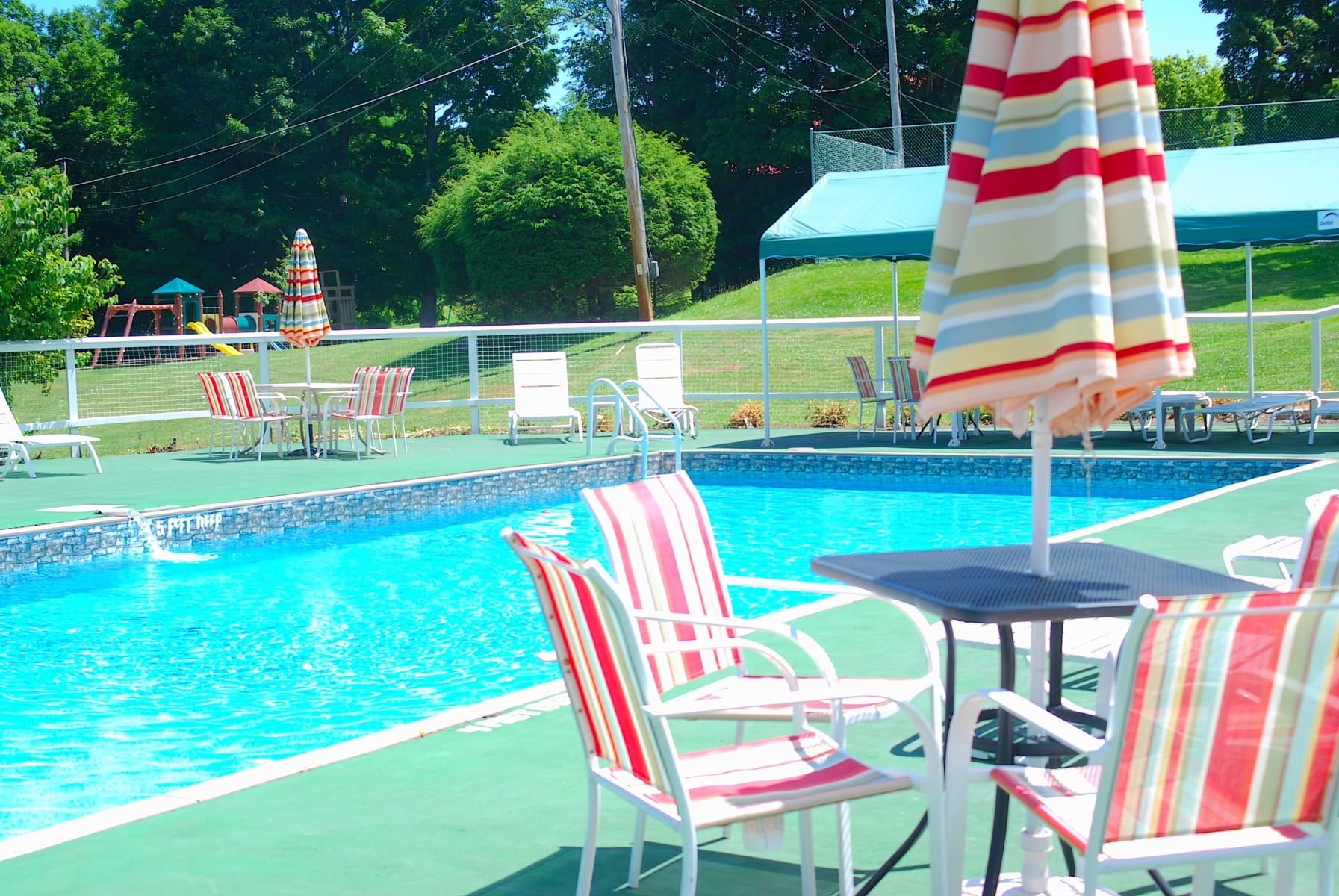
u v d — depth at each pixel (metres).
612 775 2.46
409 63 40.62
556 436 14.65
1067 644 3.57
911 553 3.02
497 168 26.92
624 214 26.61
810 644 2.60
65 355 13.75
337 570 8.16
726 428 15.60
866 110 36.59
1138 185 2.30
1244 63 34.56
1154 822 1.93
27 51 42.09
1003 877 2.63
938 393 2.35
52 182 14.15
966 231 2.37
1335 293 21.31
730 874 2.77
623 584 2.99
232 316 40.88
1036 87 2.34
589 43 40.69
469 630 6.51
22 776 4.36
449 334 14.62
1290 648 1.85
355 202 41.03
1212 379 17.20
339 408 12.92
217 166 40.62
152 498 9.57
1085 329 2.22
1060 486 11.27
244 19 40.75
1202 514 7.81
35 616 6.90
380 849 2.93
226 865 2.85
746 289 28.17
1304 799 1.96
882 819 3.08
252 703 5.25
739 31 37.31
